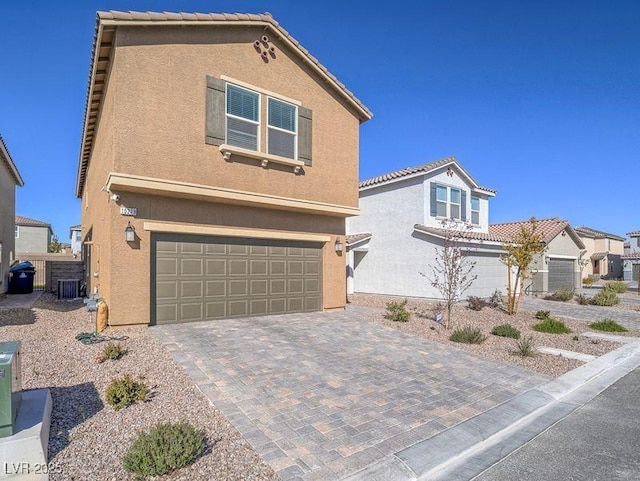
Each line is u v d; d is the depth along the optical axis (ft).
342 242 46.73
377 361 27.53
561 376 26.50
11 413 13.39
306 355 27.71
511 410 20.68
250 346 28.76
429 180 66.13
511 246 54.34
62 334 30.07
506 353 31.19
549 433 18.48
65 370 22.26
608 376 27.45
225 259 37.24
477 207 78.07
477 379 25.12
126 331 30.53
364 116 47.55
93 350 25.68
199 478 13.35
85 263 63.57
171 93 32.73
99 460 14.06
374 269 72.49
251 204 37.91
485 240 65.77
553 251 86.48
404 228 67.56
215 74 35.40
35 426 14.06
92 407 18.04
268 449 15.52
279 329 34.40
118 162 29.99
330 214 44.60
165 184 31.73
